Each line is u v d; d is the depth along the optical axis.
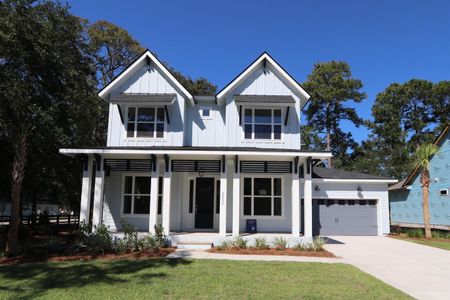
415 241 18.28
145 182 17.25
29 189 19.41
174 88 17.44
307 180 15.05
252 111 17.08
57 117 15.02
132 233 13.16
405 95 45.28
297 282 8.38
